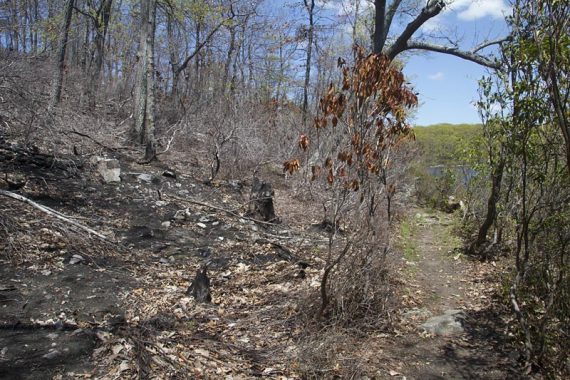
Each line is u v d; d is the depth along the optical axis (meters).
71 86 15.18
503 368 4.91
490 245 8.85
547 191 5.11
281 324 5.28
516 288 5.39
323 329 5.02
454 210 13.94
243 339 4.92
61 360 4.09
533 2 4.59
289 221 9.89
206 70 16.34
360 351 4.91
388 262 6.03
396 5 17.00
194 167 12.09
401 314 6.00
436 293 7.06
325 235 9.05
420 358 5.03
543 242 5.37
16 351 4.14
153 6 11.93
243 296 6.06
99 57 18.44
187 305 5.50
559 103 4.06
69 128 10.55
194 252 7.36
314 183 10.08
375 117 5.04
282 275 6.77
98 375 3.96
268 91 20.09
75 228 6.69
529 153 5.33
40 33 16.19
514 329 5.60
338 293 5.45
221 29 19.53
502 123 5.82
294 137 13.33
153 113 11.65
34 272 5.61
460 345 5.39
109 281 5.78
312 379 4.34
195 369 4.18
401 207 11.88
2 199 6.89
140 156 11.52
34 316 4.76
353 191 5.60
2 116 8.91
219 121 12.61
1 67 8.16
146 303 5.39
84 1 20.12
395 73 4.88
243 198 10.66
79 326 4.67
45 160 8.88
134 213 8.29
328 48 17.97
